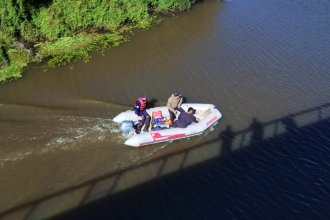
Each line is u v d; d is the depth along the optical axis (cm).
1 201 1173
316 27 2484
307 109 1684
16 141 1388
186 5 2598
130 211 1184
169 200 1227
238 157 1404
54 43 2075
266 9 2725
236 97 1741
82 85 1759
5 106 1584
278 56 2109
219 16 2573
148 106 1639
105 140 1419
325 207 1238
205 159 1386
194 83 1825
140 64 1953
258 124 1575
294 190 1291
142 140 1394
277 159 1406
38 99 1645
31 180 1246
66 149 1369
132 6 2361
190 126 1473
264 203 1240
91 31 2241
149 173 1312
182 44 2178
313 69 2000
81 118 1528
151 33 2281
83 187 1239
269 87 1828
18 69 1845
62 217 1144
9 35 1967
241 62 2030
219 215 1191
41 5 2127
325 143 1491
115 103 1642
